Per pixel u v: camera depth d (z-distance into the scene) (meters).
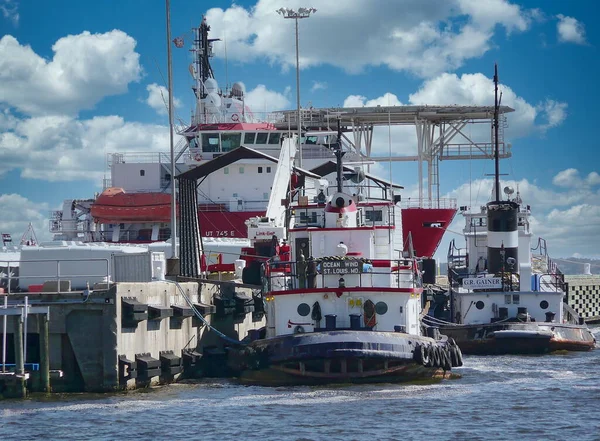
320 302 130.88
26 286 184.25
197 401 118.94
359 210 146.50
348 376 128.12
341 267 130.50
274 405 115.56
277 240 170.00
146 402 118.31
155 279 142.25
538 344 170.50
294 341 127.31
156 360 129.12
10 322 123.69
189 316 141.12
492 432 99.88
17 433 101.38
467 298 177.62
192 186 178.25
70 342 124.19
